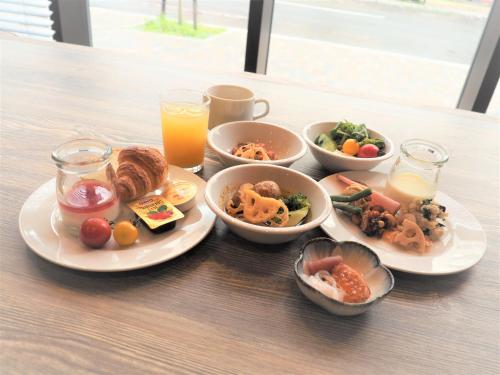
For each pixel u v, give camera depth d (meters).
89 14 2.64
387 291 0.56
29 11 2.56
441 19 2.46
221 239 0.72
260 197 0.69
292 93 1.48
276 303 0.60
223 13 2.68
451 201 0.87
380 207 0.77
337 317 0.58
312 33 2.60
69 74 1.40
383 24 2.54
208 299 0.59
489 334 0.58
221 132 0.95
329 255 0.64
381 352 0.53
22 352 0.48
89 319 0.53
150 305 0.56
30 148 0.92
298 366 0.50
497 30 1.89
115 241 0.65
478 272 0.70
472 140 1.26
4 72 1.35
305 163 1.03
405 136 1.23
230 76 1.57
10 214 0.70
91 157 0.67
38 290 0.56
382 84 2.39
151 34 2.85
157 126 1.11
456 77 2.42
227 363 0.49
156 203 0.72
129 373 0.47
